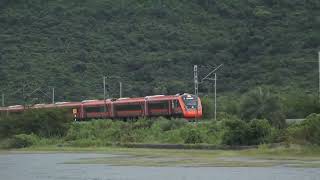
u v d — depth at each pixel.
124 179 79.94
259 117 181.38
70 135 187.00
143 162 108.94
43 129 193.38
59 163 112.56
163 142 161.62
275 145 125.00
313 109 192.12
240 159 109.19
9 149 173.75
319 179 73.19
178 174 85.00
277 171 84.56
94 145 167.75
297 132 121.19
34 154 146.12
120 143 163.75
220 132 154.50
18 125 195.50
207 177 79.62
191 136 154.62
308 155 111.38
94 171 93.38
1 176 89.56
